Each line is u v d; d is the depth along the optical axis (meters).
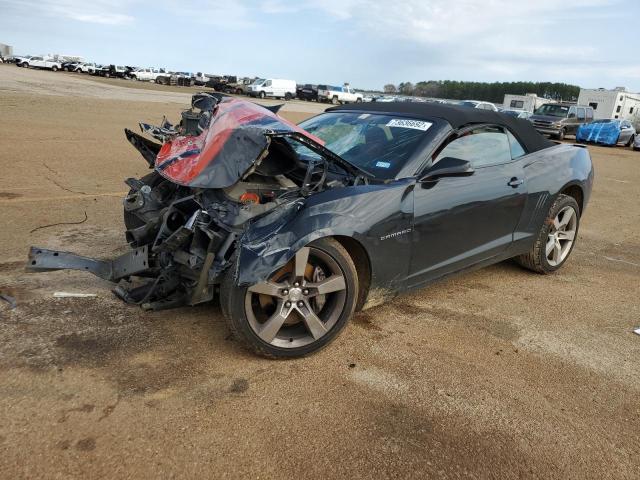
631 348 3.74
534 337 3.80
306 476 2.29
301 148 4.16
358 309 3.59
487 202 4.12
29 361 2.95
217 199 3.32
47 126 12.73
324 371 3.13
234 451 2.40
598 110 44.91
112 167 8.71
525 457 2.54
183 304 3.32
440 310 4.16
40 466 2.21
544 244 4.95
